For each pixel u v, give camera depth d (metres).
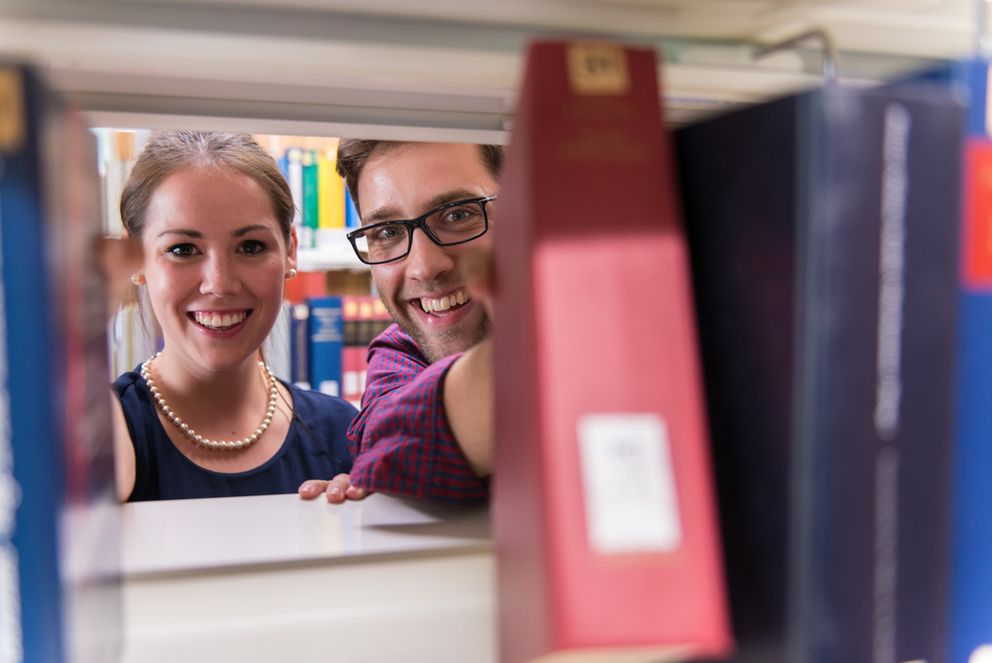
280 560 0.48
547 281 0.28
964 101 0.31
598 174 0.29
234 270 1.24
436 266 1.26
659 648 0.27
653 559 0.27
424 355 1.35
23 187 0.27
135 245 0.49
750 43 0.43
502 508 0.37
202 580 0.46
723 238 0.34
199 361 1.27
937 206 0.31
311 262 1.97
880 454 0.30
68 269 0.31
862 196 0.29
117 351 1.58
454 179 1.23
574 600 0.26
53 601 0.28
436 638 0.43
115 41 0.35
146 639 0.42
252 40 0.36
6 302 0.27
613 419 0.28
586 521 0.27
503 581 0.36
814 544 0.30
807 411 0.30
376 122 0.56
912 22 0.42
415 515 0.58
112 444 0.44
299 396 1.46
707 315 0.36
